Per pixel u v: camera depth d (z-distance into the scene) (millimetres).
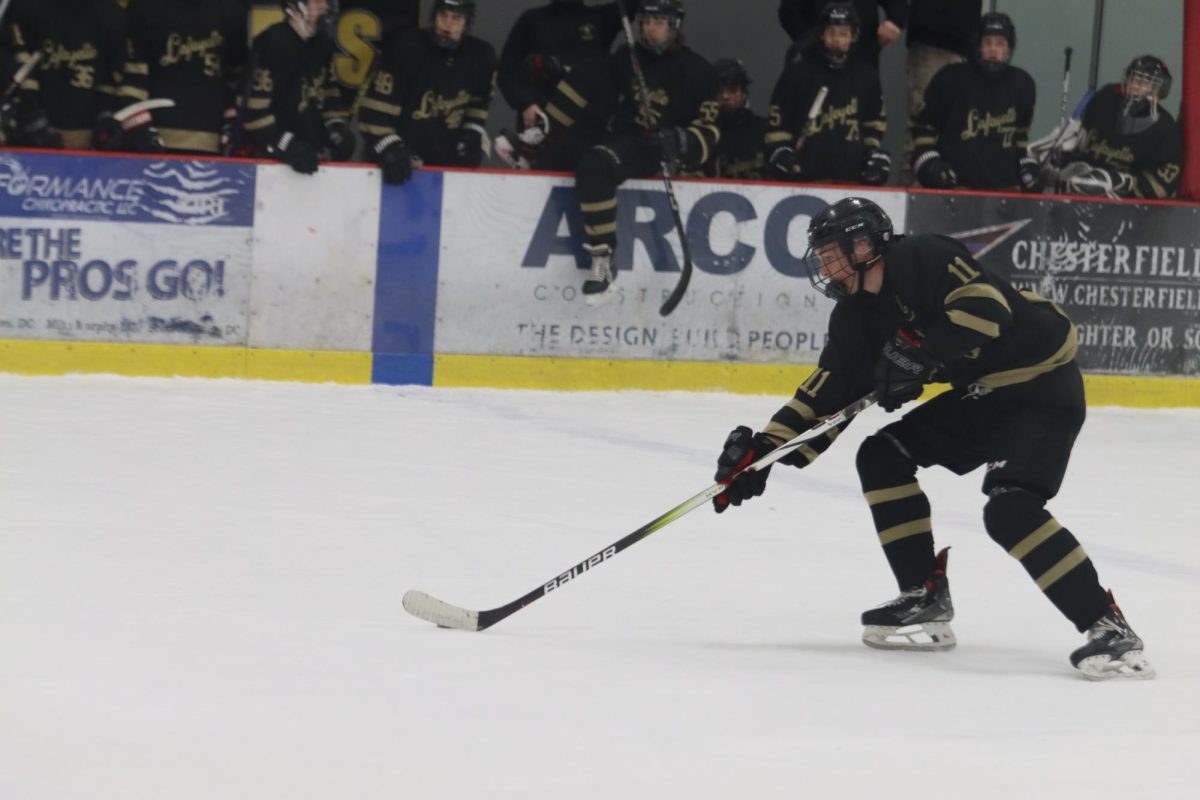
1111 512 21641
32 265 27531
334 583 15852
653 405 28797
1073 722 11961
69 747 10492
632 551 18000
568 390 29688
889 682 13117
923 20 34281
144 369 28094
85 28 28047
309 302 28609
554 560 17375
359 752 10602
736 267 30016
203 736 10844
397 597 15438
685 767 10453
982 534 19781
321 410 26250
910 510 14336
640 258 29703
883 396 13617
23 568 15719
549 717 11633
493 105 39719
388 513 19250
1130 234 31422
